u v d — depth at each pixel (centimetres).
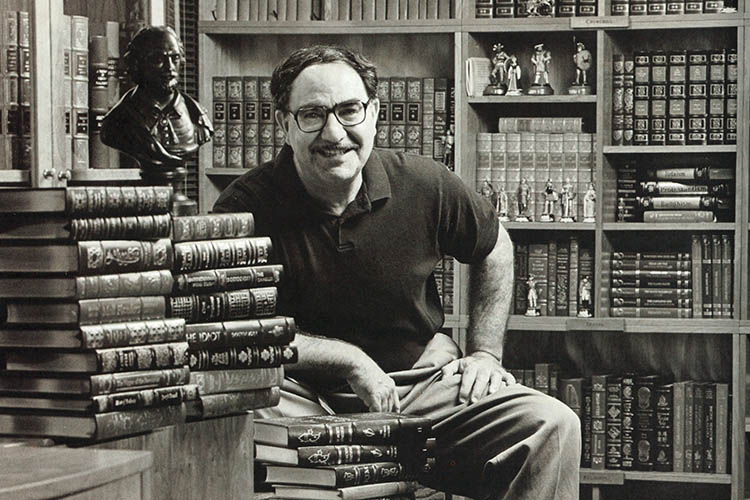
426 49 611
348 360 344
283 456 311
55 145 327
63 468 202
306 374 354
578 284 572
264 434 314
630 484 598
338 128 336
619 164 578
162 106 288
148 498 219
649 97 566
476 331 389
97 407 247
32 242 250
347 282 358
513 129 578
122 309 255
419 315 370
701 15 550
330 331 364
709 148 555
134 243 258
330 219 356
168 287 264
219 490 285
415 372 365
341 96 336
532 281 574
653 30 592
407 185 366
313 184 349
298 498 314
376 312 362
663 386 566
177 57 285
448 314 573
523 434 338
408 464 325
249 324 285
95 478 200
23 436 252
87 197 248
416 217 365
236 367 284
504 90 580
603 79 562
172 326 264
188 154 290
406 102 580
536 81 580
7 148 328
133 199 257
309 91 336
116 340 252
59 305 249
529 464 332
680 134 562
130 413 254
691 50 567
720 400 561
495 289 390
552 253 573
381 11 578
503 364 613
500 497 337
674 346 598
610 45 571
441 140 577
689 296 561
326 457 310
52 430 250
